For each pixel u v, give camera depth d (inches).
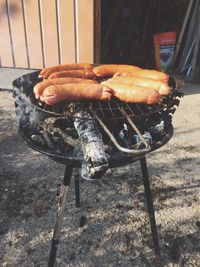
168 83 80.0
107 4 229.3
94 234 96.9
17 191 112.9
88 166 57.8
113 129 69.2
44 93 64.6
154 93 68.1
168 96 73.9
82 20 164.7
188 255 90.8
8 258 89.7
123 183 117.6
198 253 91.6
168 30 241.1
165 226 100.1
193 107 179.8
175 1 239.3
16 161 129.2
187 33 219.9
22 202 108.2
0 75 188.4
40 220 101.5
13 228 98.6
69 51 175.0
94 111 68.7
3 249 92.1
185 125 160.9
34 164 127.6
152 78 78.1
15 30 174.7
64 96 65.1
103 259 89.3
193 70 214.7
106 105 72.6
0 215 103.2
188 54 217.9
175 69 226.4
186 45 218.8
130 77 76.2
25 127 74.4
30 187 114.9
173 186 117.2
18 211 104.7
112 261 88.8
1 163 127.6
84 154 59.8
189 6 212.4
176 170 126.0
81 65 85.1
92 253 91.0
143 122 71.5
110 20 232.7
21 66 185.0
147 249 92.7
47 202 108.4
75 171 97.4
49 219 102.0
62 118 68.3
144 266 87.6
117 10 225.5
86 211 105.2
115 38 241.0
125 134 67.9
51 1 163.0
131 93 68.1
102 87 68.4
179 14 236.7
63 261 88.6
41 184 116.5
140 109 71.8
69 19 165.8
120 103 73.6
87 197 110.8
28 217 102.5
